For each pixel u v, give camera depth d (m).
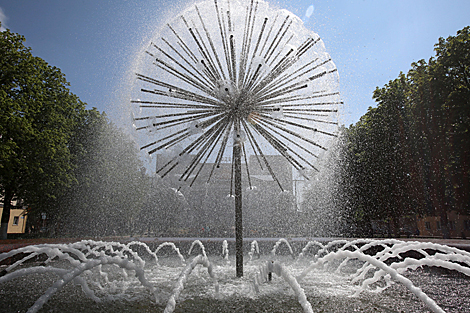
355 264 5.15
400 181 15.97
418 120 16.16
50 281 3.53
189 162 4.15
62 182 14.84
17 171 13.97
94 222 18.41
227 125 3.99
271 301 2.53
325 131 4.19
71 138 16.78
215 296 2.68
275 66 3.83
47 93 15.40
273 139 4.18
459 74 15.05
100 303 2.50
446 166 15.09
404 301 2.64
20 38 14.25
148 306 2.41
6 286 3.25
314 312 2.32
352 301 2.62
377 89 18.06
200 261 2.53
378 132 16.70
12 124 12.48
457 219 26.27
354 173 15.97
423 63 16.69
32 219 25.23
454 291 3.14
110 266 4.55
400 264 2.75
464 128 14.38
